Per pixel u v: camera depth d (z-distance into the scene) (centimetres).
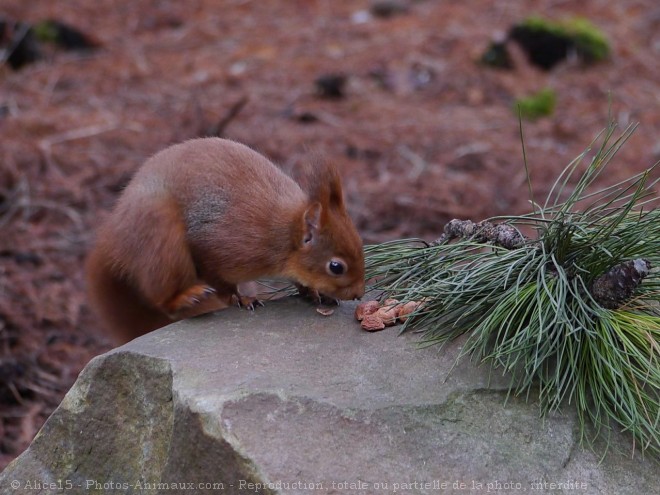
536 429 678
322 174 809
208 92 1991
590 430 685
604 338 699
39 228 1449
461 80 2094
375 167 1694
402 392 684
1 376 1166
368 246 866
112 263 860
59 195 1525
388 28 2380
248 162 852
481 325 712
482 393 691
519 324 715
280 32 2384
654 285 764
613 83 2122
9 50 2056
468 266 781
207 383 676
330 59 2198
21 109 1819
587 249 752
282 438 639
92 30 2317
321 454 635
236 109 1752
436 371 707
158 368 705
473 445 662
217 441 638
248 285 933
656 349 693
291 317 802
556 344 708
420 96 2047
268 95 1994
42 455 752
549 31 2203
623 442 684
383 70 2134
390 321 771
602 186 1634
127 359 720
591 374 699
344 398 671
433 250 813
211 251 826
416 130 1848
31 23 2200
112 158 1639
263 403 656
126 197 843
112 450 721
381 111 1945
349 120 1895
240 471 627
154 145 1698
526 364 689
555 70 2186
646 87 2109
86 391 735
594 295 737
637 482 665
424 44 2252
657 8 2530
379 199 1566
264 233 820
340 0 2634
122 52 2208
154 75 2075
